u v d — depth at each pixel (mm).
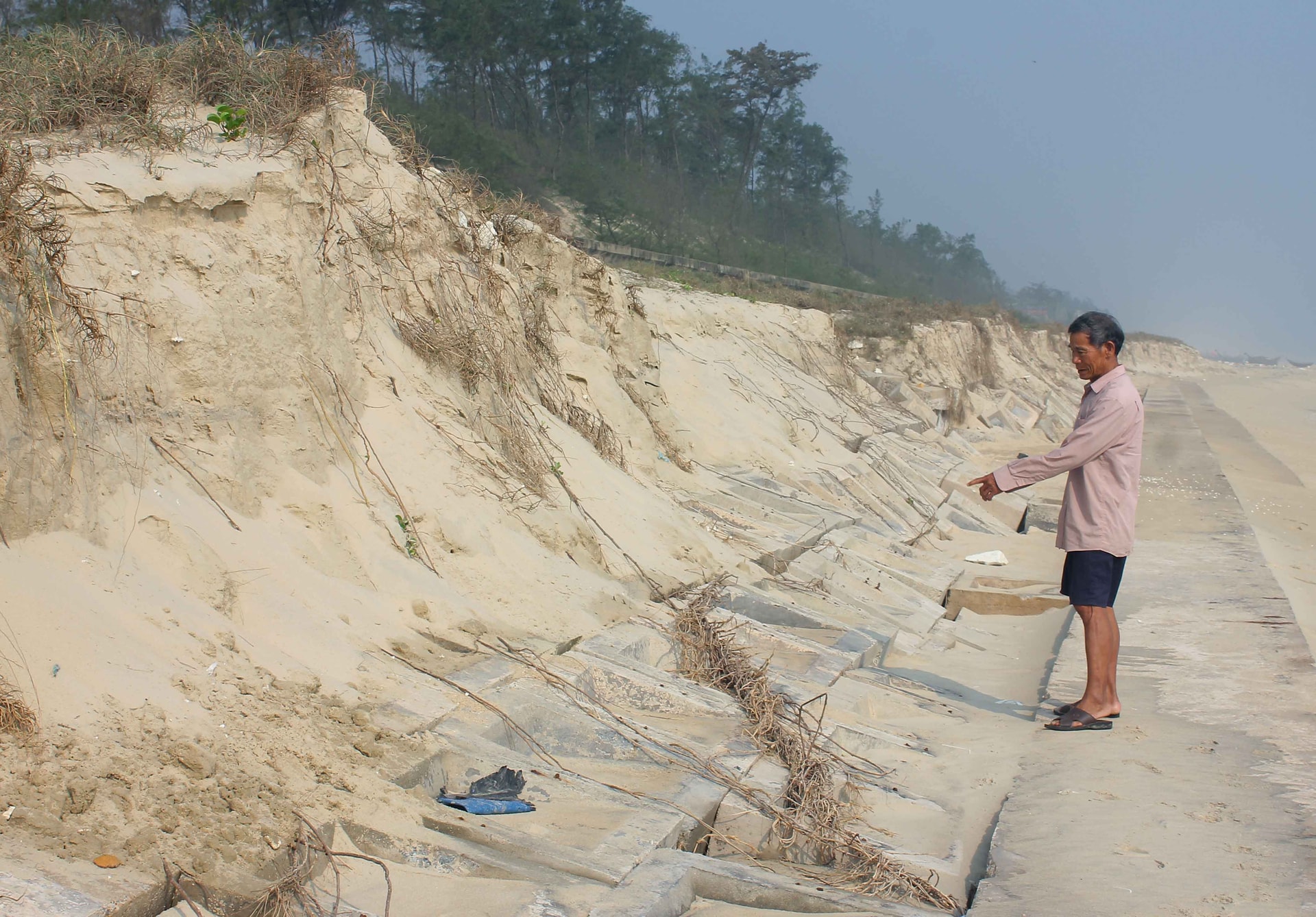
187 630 5016
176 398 5969
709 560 9820
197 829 3941
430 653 6051
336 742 4793
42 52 6859
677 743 5977
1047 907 4535
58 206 5520
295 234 7070
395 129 10023
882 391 26109
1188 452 25250
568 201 41875
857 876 5102
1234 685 7840
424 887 4113
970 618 11625
